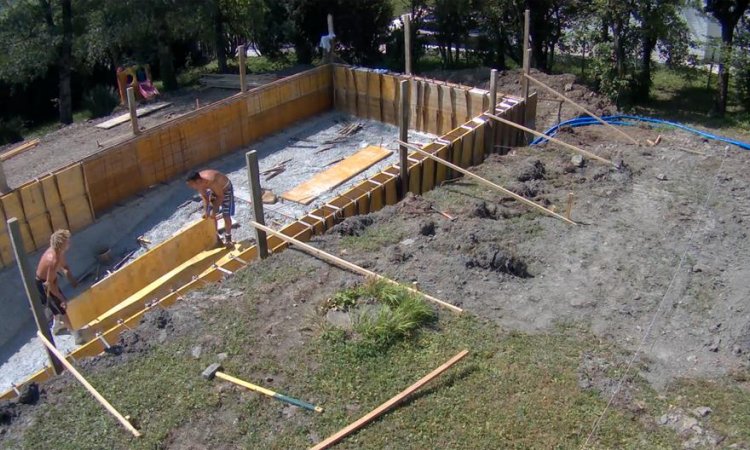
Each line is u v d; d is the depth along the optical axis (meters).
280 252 10.12
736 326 8.47
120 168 15.05
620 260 9.95
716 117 18.34
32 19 19.91
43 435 7.04
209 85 21.48
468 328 8.33
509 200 11.78
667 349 8.16
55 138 17.83
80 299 10.99
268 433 6.95
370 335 8.03
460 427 6.97
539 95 18.67
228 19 23.45
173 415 7.19
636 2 17.95
